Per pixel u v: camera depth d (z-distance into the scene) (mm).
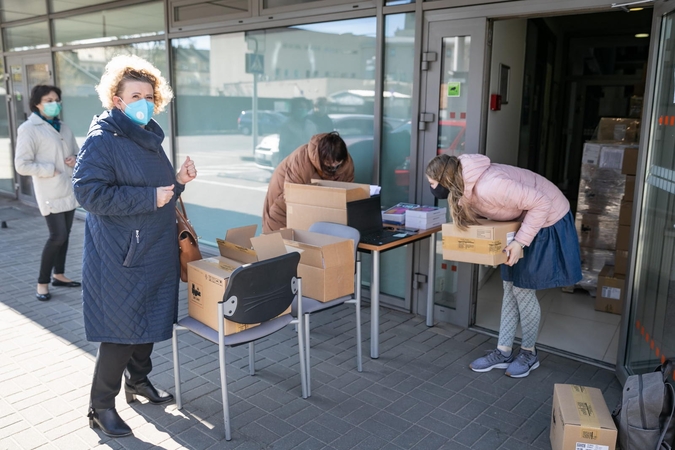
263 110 4699
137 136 2234
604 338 3570
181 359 3240
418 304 3941
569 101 8180
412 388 2932
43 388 2898
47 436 2477
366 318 3908
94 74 6215
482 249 2756
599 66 7969
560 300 4273
